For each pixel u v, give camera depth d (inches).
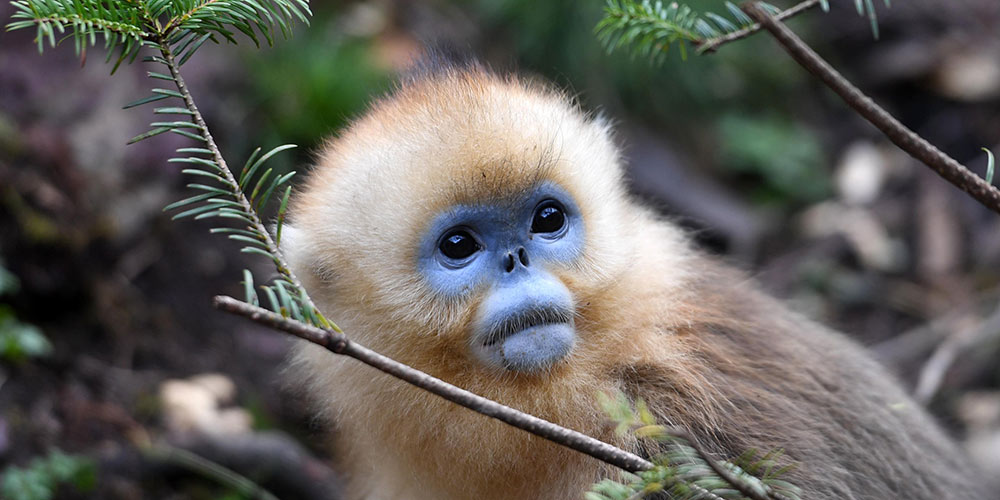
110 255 231.5
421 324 127.3
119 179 239.3
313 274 138.2
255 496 197.2
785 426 130.6
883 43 323.9
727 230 277.0
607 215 134.5
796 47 94.1
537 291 122.7
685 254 153.9
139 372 219.5
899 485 140.6
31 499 174.9
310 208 140.6
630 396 130.7
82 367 214.4
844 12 329.4
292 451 200.5
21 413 197.3
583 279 128.5
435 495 142.1
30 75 245.6
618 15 118.8
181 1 97.1
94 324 223.0
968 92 305.1
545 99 139.7
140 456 194.2
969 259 277.6
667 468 89.7
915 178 297.9
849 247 285.1
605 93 281.1
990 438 227.8
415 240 126.7
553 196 127.2
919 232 285.9
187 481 198.2
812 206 297.1
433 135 126.2
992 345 247.4
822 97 319.6
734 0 255.4
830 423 138.5
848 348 163.6
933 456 153.7
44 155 229.8
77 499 186.1
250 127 255.9
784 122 309.9
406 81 145.4
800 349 149.4
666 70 285.4
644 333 134.3
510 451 129.4
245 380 229.1
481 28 291.3
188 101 94.6
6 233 215.0
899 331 263.6
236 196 93.6
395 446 138.3
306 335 82.3
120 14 94.3
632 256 134.9
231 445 198.5
